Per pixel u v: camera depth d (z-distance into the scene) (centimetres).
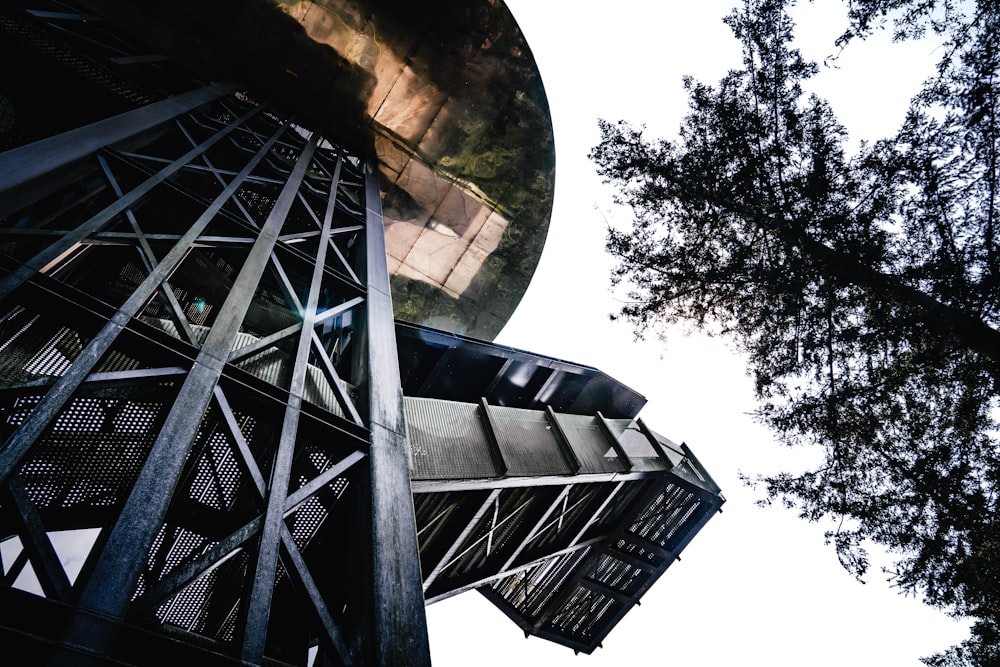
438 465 743
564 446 1010
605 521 1209
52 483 351
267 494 309
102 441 351
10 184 388
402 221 1516
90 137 527
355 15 1256
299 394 404
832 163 613
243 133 932
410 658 267
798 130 646
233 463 398
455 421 853
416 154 1455
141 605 226
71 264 562
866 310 606
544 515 973
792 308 654
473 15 1288
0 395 272
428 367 985
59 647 191
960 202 541
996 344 505
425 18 1284
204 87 983
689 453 1390
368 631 269
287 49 1262
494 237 1579
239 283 474
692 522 1320
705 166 698
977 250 525
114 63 770
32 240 435
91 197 564
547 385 1122
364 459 392
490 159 1484
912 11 560
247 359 442
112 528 240
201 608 375
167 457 283
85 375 297
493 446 855
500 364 1027
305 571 288
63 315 335
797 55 646
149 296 389
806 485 641
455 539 796
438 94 1387
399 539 336
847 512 612
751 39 672
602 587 1273
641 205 761
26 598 203
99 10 1065
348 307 591
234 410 371
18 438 248
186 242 469
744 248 683
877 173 589
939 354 555
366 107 1374
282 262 595
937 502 560
